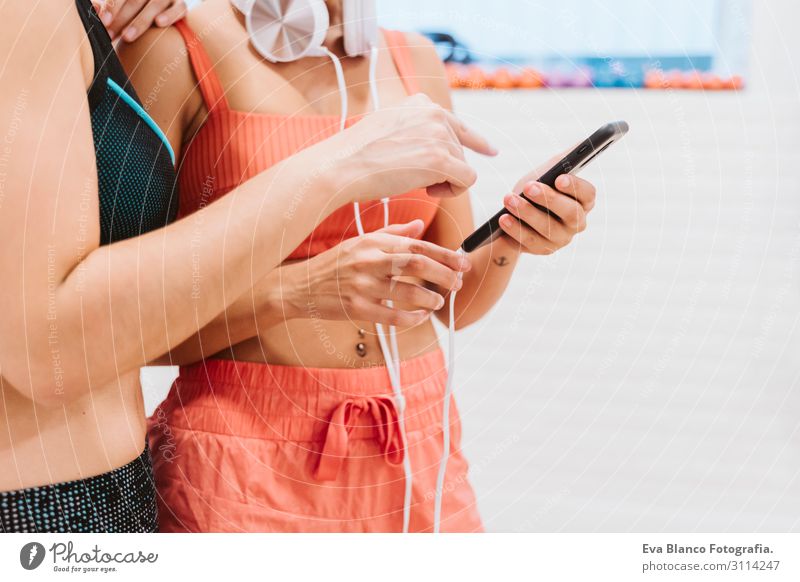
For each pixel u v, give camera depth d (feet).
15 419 1.15
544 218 1.47
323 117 1.70
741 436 2.59
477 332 2.72
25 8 0.91
